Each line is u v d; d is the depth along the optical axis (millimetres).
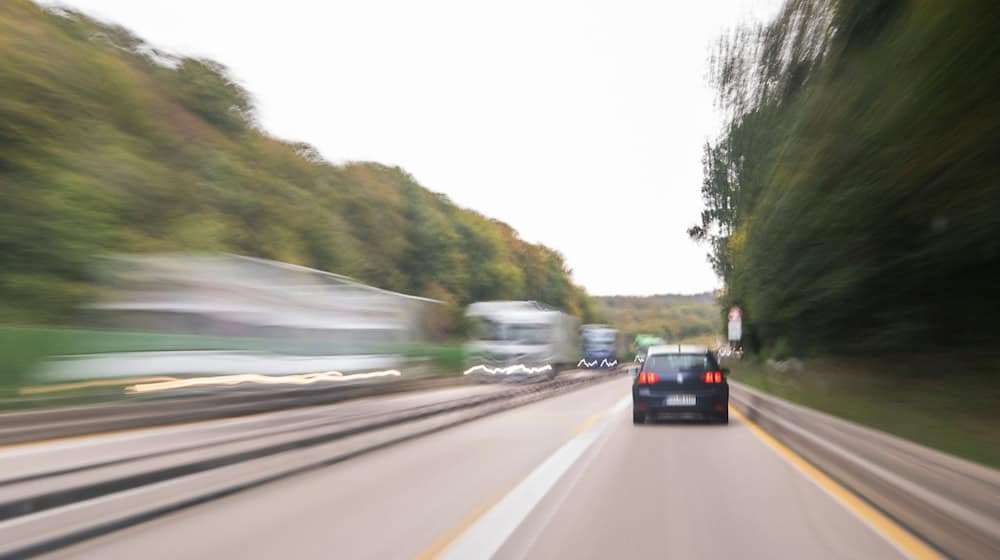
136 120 44562
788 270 23219
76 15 46562
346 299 27719
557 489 9344
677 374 17688
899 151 13391
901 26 13188
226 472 9016
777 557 6266
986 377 18016
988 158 11820
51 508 6695
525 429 16906
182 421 20000
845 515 7812
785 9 19719
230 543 6734
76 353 17797
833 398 20781
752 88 23562
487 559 6234
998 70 10680
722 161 30828
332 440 11711
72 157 34188
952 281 17859
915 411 16219
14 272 29312
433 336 38281
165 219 40188
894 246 17031
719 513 7926
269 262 23781
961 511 6055
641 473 10555
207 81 62000
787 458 12062
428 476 10359
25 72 33625
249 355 22531
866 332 22703
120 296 21031
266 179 61031
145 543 6727
